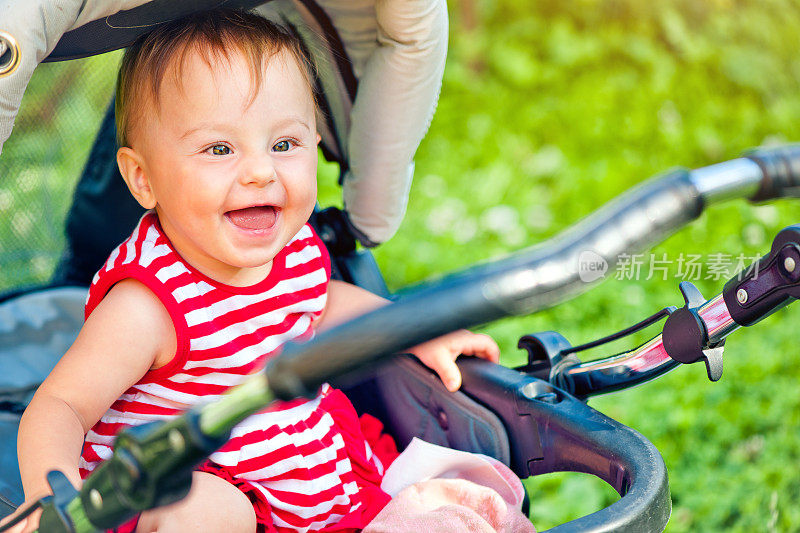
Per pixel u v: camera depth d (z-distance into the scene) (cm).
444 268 348
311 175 136
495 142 438
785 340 312
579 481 256
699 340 130
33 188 188
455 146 436
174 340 133
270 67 131
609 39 496
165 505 92
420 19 145
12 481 158
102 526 95
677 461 265
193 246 137
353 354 80
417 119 159
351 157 166
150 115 130
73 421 122
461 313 78
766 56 486
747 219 377
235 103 128
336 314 164
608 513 109
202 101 127
